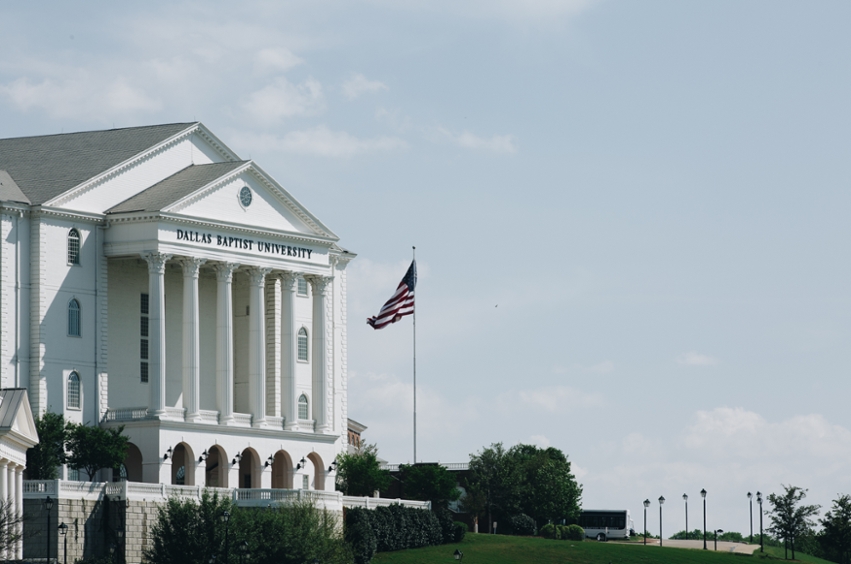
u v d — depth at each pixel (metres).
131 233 138.12
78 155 144.50
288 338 149.62
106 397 137.88
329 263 154.50
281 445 146.62
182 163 147.50
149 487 123.12
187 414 139.38
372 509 138.38
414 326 170.00
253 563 114.50
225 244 143.38
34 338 132.88
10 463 109.88
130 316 141.62
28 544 115.94
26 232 133.62
